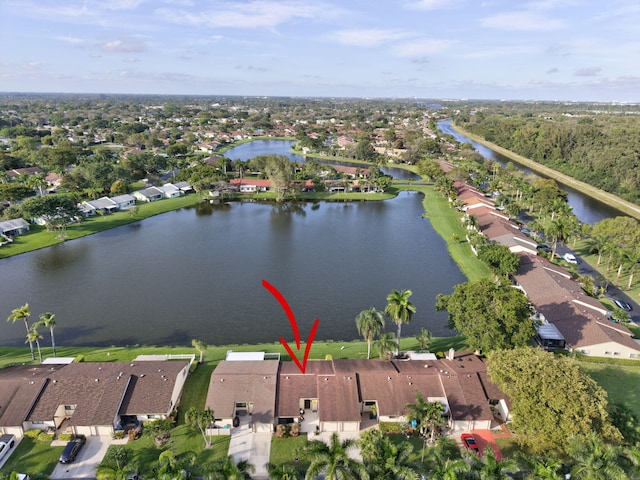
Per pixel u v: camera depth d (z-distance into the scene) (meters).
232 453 57.38
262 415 61.38
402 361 72.94
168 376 66.94
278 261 131.38
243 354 75.44
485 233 144.50
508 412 62.59
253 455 57.09
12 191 174.88
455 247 142.75
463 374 68.00
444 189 199.62
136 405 62.75
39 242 142.25
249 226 168.88
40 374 67.69
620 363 78.62
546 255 128.50
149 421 62.09
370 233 160.25
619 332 84.62
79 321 94.88
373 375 67.50
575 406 53.62
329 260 132.50
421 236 157.00
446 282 117.12
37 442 59.31
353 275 121.12
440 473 46.78
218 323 94.38
